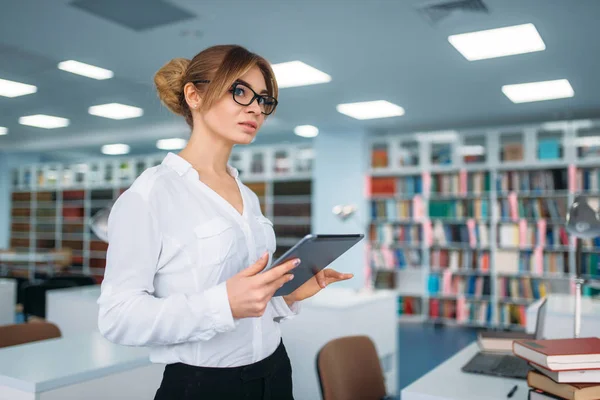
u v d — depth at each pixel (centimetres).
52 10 364
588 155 671
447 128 839
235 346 103
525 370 199
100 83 571
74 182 1112
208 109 104
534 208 700
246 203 116
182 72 110
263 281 85
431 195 766
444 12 368
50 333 284
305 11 367
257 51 455
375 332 419
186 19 381
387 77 538
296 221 856
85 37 419
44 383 186
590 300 380
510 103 654
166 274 99
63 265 1013
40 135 942
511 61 480
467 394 173
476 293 730
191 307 87
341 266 818
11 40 427
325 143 846
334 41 430
